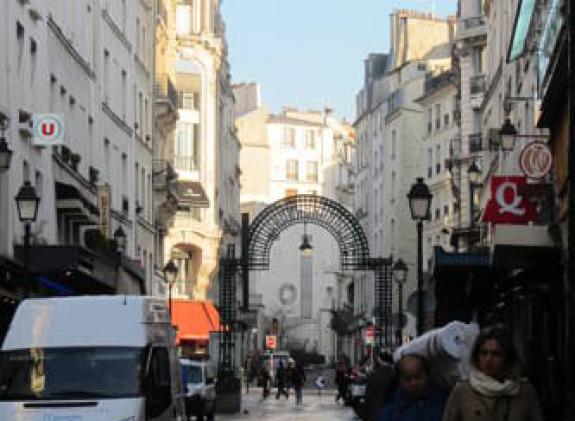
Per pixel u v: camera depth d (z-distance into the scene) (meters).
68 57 37.50
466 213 61.84
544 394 22.45
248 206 125.31
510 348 8.34
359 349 93.50
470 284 30.86
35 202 24.11
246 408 48.53
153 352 16.66
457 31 63.84
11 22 29.81
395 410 9.19
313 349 124.25
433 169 82.25
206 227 70.00
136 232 50.34
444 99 79.88
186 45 72.81
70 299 16.98
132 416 15.52
